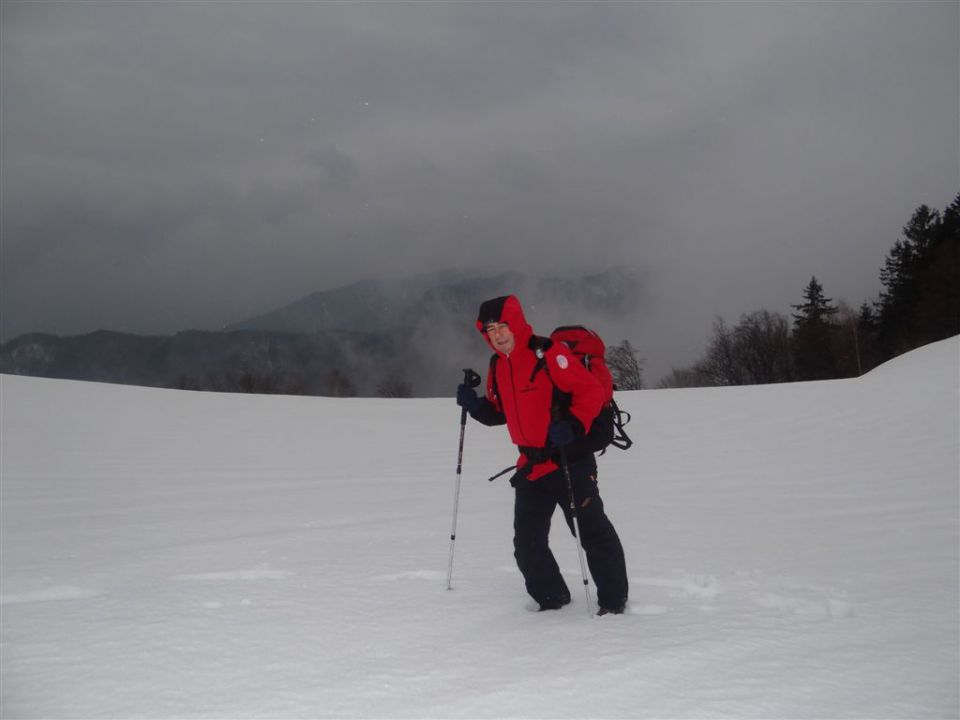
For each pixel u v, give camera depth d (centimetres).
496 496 756
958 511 583
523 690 261
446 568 454
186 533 574
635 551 497
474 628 338
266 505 707
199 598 387
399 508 689
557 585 372
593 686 263
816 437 1095
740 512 625
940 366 1680
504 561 474
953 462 817
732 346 5747
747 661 285
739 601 377
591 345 382
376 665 289
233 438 1254
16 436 1172
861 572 421
